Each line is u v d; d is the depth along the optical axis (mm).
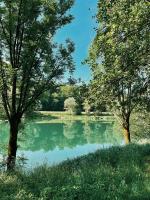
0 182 11148
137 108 27156
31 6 18562
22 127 21844
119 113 28156
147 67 13945
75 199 9547
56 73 20328
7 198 9547
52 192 9938
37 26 19219
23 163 18594
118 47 12859
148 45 12484
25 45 19391
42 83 20172
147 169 12789
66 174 11984
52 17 19359
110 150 18969
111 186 10211
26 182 11188
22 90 19688
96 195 9562
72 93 19781
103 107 17688
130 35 12273
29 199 9531
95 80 14883
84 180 10922
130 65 13406
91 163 15039
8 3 18141
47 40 19922
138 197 9305
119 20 12180
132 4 11953
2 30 18906
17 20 18734
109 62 13844
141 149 17297
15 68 18094
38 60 19953
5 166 17828
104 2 13164
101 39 13406
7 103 19297
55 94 21312
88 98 17109
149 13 11312
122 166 13250
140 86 16438
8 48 19516
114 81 14453
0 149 20047
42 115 22328
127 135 28312
